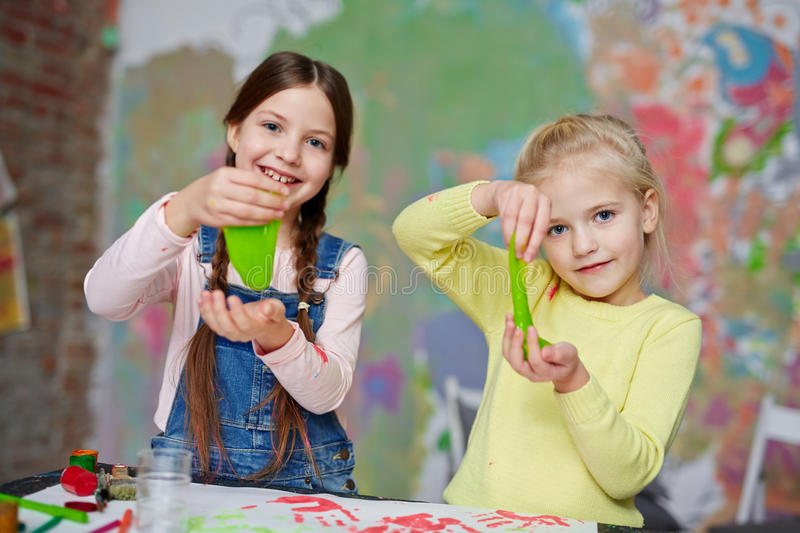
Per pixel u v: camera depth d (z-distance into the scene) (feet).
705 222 7.52
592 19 7.88
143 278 3.23
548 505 3.22
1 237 8.33
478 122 8.20
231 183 2.84
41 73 8.84
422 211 3.66
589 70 7.88
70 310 9.18
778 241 7.32
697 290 7.51
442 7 8.37
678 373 3.24
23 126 8.63
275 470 3.69
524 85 8.06
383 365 8.36
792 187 7.28
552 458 3.31
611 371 3.37
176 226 3.08
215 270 3.89
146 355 9.26
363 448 8.35
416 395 8.21
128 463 9.20
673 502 7.42
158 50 9.45
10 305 8.41
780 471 7.14
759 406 7.30
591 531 2.64
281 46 8.96
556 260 3.45
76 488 2.74
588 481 3.23
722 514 7.30
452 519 2.72
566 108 7.93
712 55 7.54
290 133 3.66
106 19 9.58
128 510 2.59
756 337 7.36
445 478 8.00
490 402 3.63
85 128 9.38
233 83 9.09
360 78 8.63
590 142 3.41
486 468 3.42
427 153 8.36
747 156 7.43
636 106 7.74
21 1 8.58
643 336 3.38
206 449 3.61
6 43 8.41
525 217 3.03
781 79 7.34
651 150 4.11
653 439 3.04
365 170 8.55
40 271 8.82
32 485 2.86
